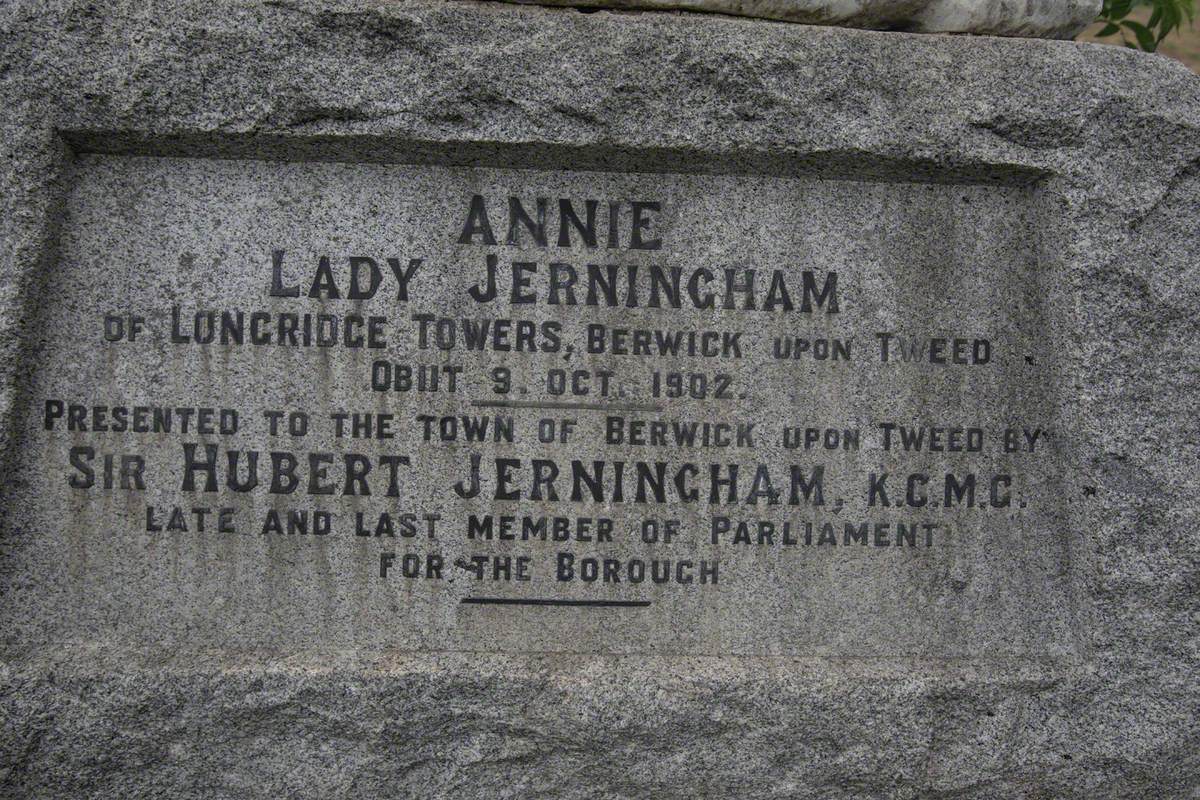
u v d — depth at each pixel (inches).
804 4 90.7
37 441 88.2
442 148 87.1
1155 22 125.9
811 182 92.0
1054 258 91.6
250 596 90.2
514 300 90.7
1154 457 90.5
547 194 90.7
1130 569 90.4
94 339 88.6
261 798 87.4
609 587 91.9
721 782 89.4
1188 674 90.5
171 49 84.3
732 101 87.1
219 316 89.3
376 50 85.5
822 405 92.4
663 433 91.7
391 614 91.0
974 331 93.2
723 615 92.5
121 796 86.4
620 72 86.3
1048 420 93.5
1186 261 90.7
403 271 90.0
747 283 91.7
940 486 93.4
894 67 88.5
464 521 91.0
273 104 85.0
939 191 92.9
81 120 84.4
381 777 88.0
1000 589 93.8
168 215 88.8
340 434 90.2
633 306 91.2
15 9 83.6
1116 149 90.0
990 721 90.4
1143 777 90.4
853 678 90.0
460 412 90.7
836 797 90.2
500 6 87.7
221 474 89.7
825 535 92.7
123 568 89.4
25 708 84.7
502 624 91.4
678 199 91.4
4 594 87.7
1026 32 95.1
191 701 86.3
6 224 84.1
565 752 88.6
